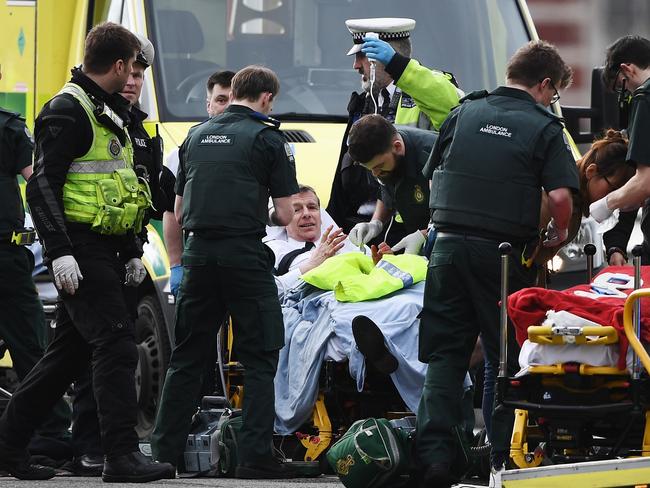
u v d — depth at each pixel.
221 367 34.22
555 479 24.20
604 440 27.41
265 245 32.28
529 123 28.09
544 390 25.91
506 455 28.55
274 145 31.97
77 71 30.47
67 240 29.80
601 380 25.64
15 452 31.38
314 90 42.12
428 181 31.20
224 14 42.56
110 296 30.34
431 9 43.09
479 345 34.00
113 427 30.36
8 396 37.28
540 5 73.00
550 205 27.97
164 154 39.88
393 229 35.09
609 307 25.58
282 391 33.59
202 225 31.86
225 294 32.09
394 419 32.81
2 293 35.47
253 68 32.44
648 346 25.31
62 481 31.27
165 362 40.22
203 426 33.97
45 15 46.09
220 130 32.12
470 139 28.39
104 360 30.28
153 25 42.34
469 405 32.44
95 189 30.17
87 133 30.11
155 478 30.53
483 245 28.14
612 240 34.16
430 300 28.84
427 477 28.02
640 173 29.39
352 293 32.94
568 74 28.83
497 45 43.22
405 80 33.53
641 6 72.19
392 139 30.98
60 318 31.14
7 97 46.59
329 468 32.59
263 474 31.98
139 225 30.92
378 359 31.69
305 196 36.56
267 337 32.06
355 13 42.75
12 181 35.47
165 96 41.56
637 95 29.59
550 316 25.56
